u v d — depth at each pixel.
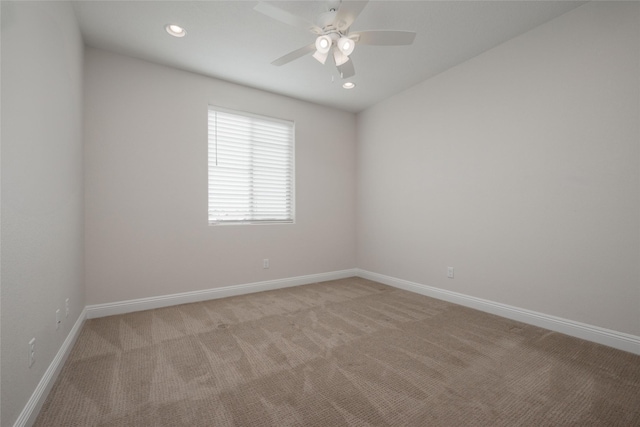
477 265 2.95
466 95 3.02
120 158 2.83
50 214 1.63
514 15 2.32
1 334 1.09
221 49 2.77
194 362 1.90
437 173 3.34
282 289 3.76
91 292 2.69
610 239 2.10
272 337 2.29
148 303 2.95
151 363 1.89
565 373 1.76
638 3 1.97
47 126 1.59
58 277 1.77
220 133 3.45
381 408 1.45
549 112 2.40
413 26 2.44
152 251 2.98
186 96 3.18
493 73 2.79
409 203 3.69
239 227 3.52
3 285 1.11
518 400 1.51
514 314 2.64
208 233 3.31
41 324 1.48
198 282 3.24
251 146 3.67
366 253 4.38
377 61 3.01
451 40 2.65
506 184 2.70
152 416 1.39
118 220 2.82
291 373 1.77
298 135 4.01
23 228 1.28
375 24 2.41
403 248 3.78
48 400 1.50
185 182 3.16
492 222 2.81
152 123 2.99
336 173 4.38
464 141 3.05
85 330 2.41
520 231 2.60
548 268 2.42
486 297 2.88
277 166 3.89
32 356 1.36
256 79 3.40
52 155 1.67
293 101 3.96
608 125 2.10
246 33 2.52
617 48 2.06
